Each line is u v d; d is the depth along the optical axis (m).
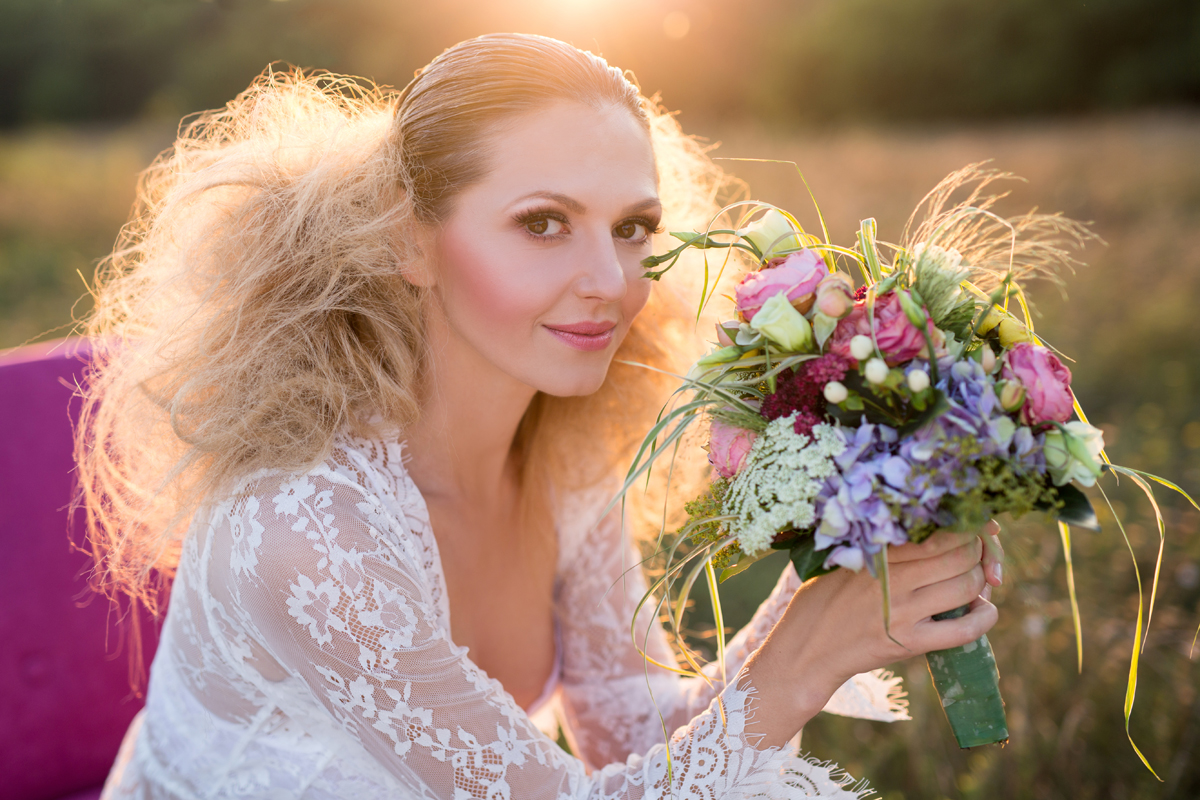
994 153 12.05
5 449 1.83
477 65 1.40
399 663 1.28
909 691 2.26
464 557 1.69
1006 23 22.88
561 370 1.42
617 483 1.94
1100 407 4.28
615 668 1.89
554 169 1.34
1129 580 2.64
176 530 1.46
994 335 1.18
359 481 1.37
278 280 1.48
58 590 1.84
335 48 26.05
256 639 1.36
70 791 1.85
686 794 1.24
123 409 1.55
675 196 1.93
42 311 6.30
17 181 11.45
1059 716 2.18
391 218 1.45
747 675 1.26
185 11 28.27
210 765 1.49
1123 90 20.91
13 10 28.75
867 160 11.38
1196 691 2.13
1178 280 5.82
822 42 24.91
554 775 1.34
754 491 1.07
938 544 1.11
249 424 1.36
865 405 1.06
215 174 1.55
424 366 1.54
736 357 1.17
